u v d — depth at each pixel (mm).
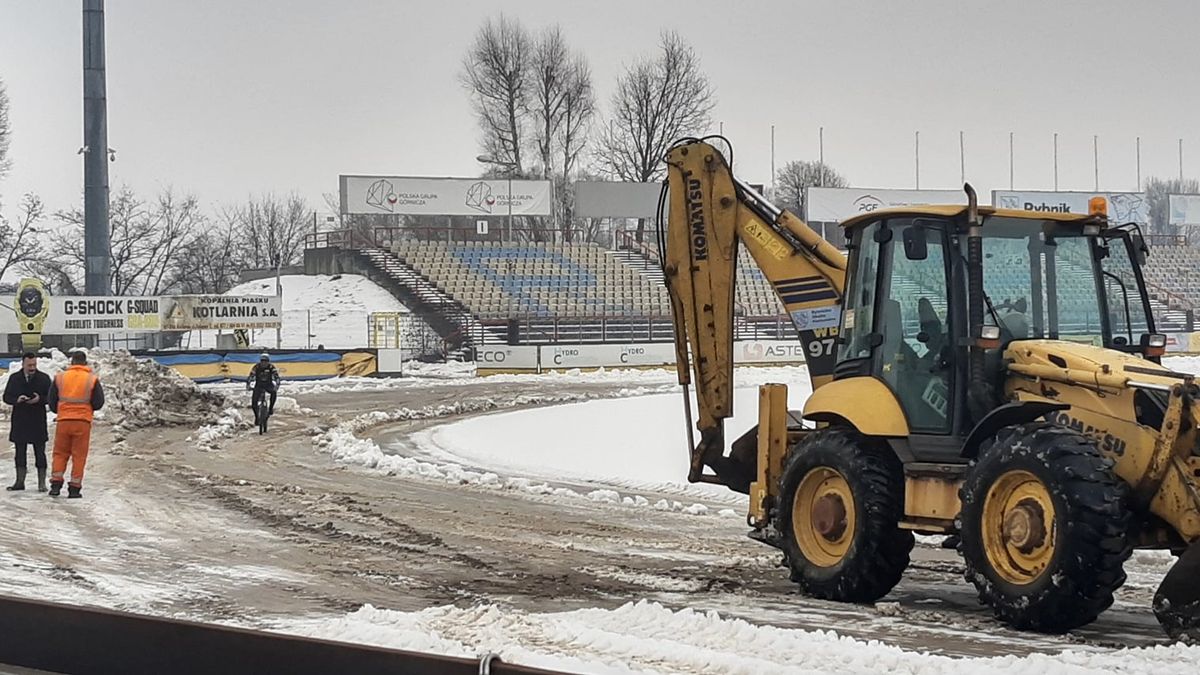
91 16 44250
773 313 58719
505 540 14109
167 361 43688
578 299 58000
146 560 12578
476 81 71125
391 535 14391
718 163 12734
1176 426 8750
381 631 8695
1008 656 7891
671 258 12883
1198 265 66562
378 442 26344
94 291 44750
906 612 10016
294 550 13312
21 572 11719
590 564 12602
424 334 54812
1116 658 7922
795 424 12125
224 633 6270
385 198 60531
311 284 60719
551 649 8312
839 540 10656
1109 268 10820
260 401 27609
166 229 69562
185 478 19625
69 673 6746
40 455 17906
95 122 44469
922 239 10008
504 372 49750
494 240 61312
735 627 8789
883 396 10562
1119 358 9516
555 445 25281
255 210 76375
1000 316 10273
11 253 62875
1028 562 9133
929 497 10023
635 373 50188
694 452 12758
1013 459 9086
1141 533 9164
